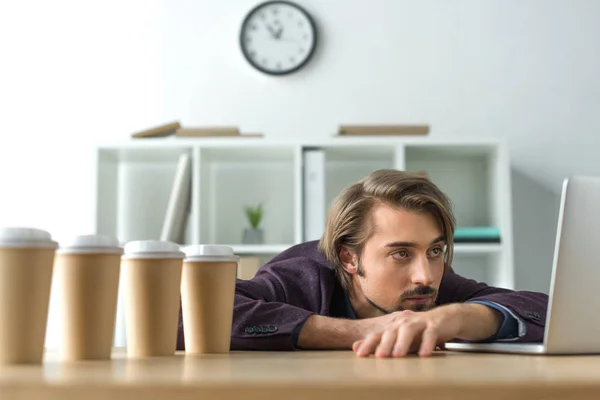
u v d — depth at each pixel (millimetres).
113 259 734
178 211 2822
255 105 3154
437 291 1376
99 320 726
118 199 3117
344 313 1440
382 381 463
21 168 3133
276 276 1373
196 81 3170
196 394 457
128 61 3178
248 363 701
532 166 3135
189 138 2844
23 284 643
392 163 3107
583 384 457
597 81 3162
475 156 3057
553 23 3184
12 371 583
